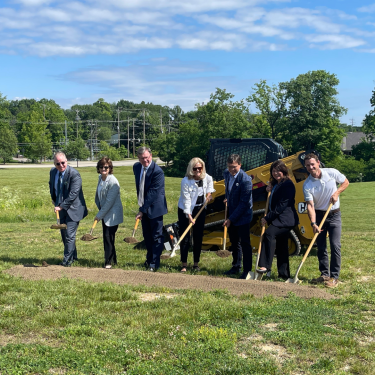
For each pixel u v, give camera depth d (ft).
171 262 25.22
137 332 13.43
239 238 22.71
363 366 11.42
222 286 18.84
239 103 202.18
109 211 22.94
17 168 229.66
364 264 24.59
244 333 13.62
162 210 22.59
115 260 24.00
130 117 526.98
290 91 183.01
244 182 21.13
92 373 11.14
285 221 20.16
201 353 12.05
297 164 26.84
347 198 86.22
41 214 54.54
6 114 347.15
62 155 22.67
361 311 16.06
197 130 213.87
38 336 13.39
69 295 17.37
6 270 21.61
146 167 22.63
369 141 203.72
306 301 16.96
